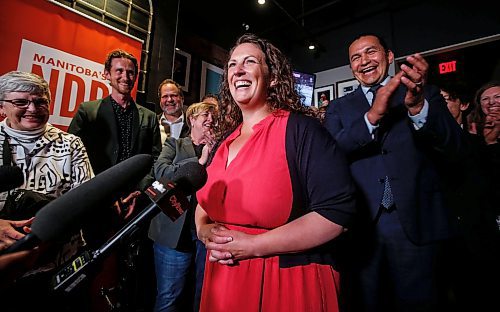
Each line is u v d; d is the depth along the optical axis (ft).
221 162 2.79
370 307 3.72
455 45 13.14
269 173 2.32
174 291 5.55
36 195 3.51
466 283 5.13
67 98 7.64
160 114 9.92
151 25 10.21
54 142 4.27
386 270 3.80
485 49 12.46
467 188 4.35
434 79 13.47
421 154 3.77
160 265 5.67
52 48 7.47
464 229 4.28
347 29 16.47
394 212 3.78
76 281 1.56
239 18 15.81
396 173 3.73
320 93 16.94
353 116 4.20
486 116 5.69
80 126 6.14
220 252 2.37
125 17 9.46
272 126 2.57
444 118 3.36
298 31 17.97
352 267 3.87
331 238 2.17
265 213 2.31
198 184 2.30
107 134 6.34
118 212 5.56
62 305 1.57
